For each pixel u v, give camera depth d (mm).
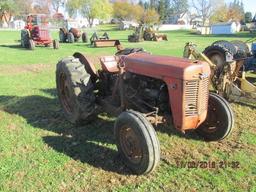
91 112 6254
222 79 8188
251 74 11523
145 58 5398
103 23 100750
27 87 9836
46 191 4500
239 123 7016
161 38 32219
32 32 22859
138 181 4730
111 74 6266
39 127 6617
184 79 4711
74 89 6234
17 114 7371
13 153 5508
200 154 5516
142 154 4648
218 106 5660
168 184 4660
